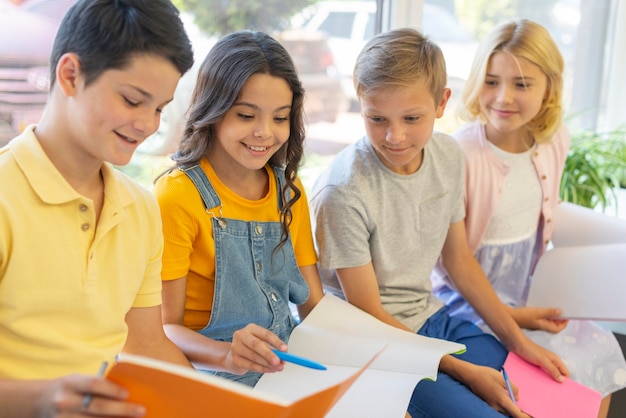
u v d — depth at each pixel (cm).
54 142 88
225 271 117
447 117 226
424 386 129
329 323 126
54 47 86
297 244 132
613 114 266
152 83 84
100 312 93
